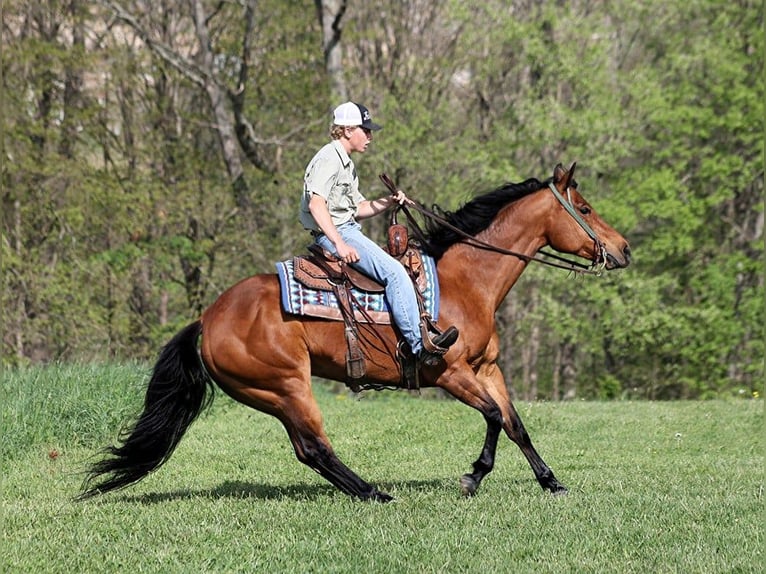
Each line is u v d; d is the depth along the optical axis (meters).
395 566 5.71
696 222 23.47
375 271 7.17
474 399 7.32
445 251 7.55
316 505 7.18
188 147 25.12
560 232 7.67
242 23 25.59
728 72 24.03
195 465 9.58
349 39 23.39
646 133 25.52
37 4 23.75
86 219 22.75
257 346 7.09
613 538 6.26
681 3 24.05
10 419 10.38
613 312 23.52
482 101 24.25
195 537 6.30
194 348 7.27
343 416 12.67
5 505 7.59
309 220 7.41
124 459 7.16
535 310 23.75
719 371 24.44
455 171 22.41
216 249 23.16
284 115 25.92
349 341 7.14
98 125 24.62
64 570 5.78
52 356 22.06
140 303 23.88
